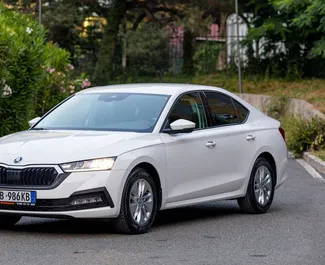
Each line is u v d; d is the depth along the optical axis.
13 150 14.27
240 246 13.56
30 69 24.52
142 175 14.46
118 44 63.00
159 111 15.55
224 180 16.53
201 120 16.28
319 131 31.97
